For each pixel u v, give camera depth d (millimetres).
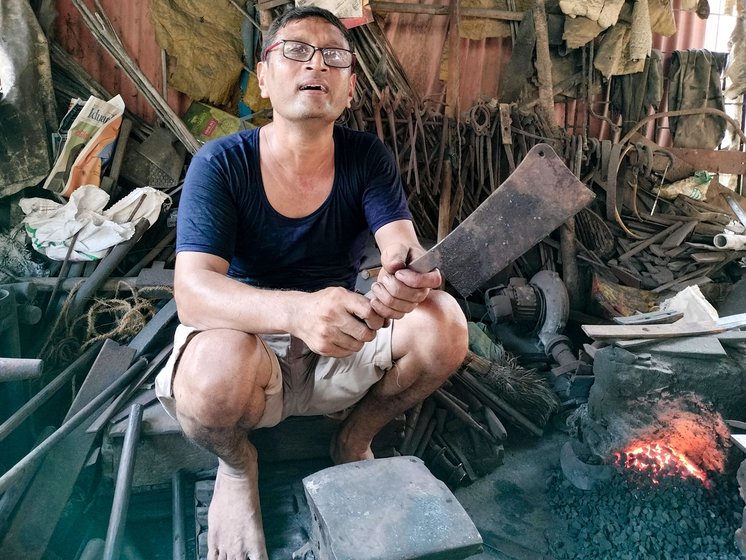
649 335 2395
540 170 1234
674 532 2064
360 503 1412
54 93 3422
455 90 4156
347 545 1290
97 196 3213
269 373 1656
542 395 2916
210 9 3783
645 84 4574
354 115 3857
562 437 2861
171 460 2109
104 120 3357
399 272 1378
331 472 1522
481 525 2199
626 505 2193
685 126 4707
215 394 1493
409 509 1398
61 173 3268
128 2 3668
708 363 2340
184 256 1590
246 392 1536
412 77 4262
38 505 1845
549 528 2193
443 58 4246
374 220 1790
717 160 4703
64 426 1937
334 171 1778
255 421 1671
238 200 1706
